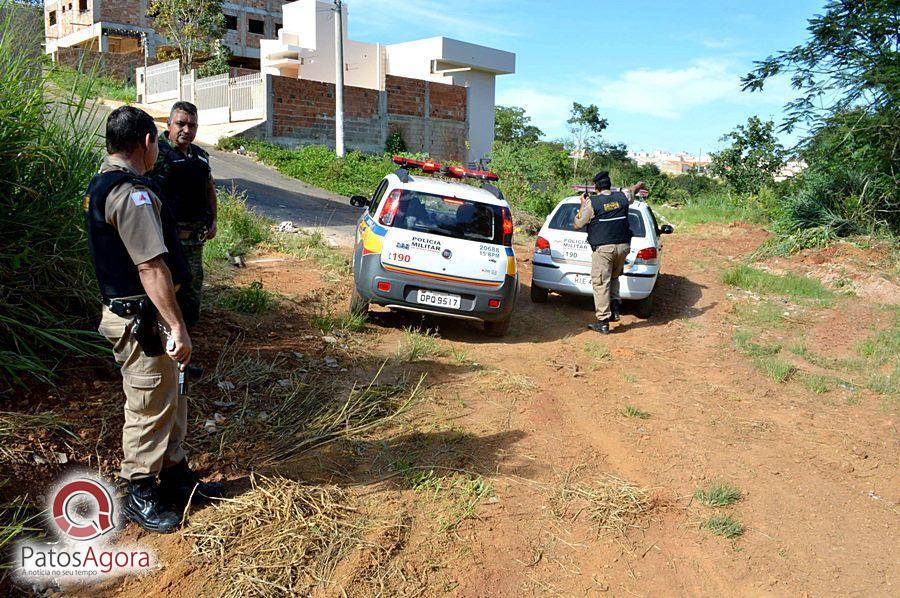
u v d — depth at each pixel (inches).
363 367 227.9
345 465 162.9
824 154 520.1
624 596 129.2
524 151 807.7
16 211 168.1
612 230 308.3
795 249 507.5
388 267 267.3
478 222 277.6
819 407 234.7
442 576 127.5
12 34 179.6
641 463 182.4
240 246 375.9
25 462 134.3
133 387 123.0
